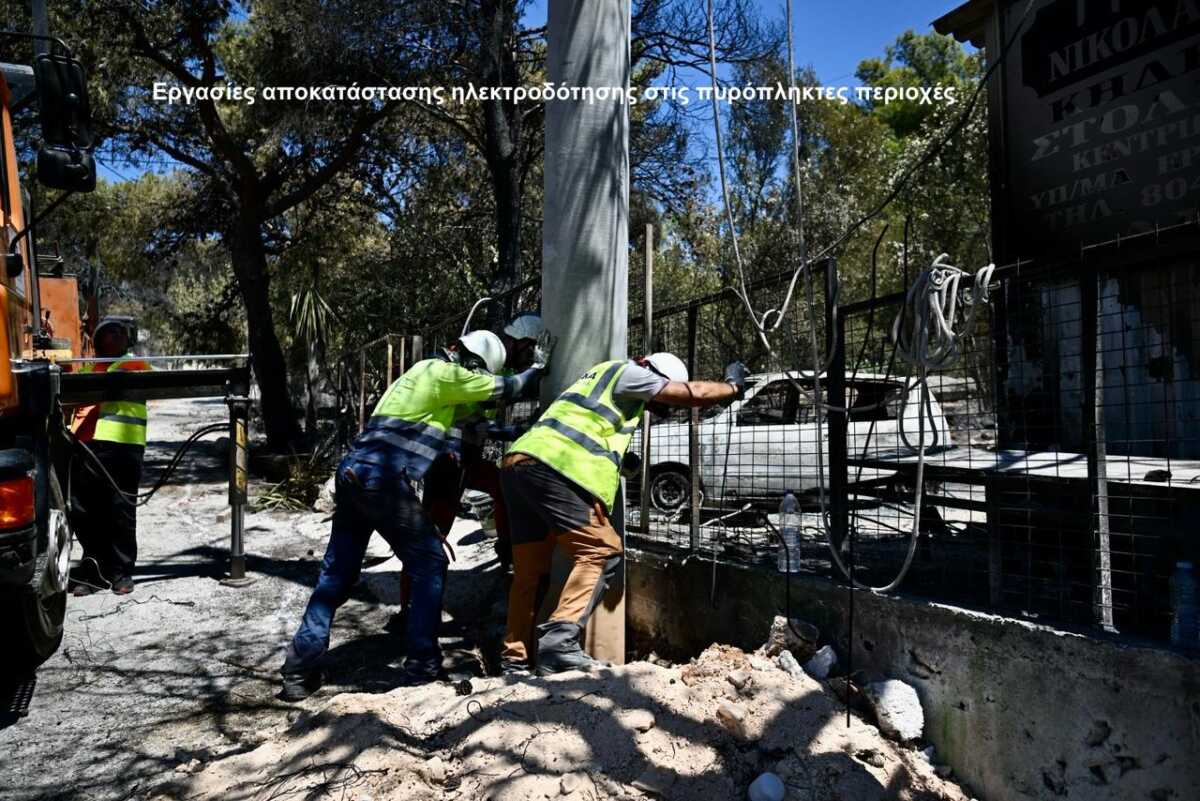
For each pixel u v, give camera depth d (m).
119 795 3.16
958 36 5.48
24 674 4.23
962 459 3.99
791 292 3.63
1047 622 2.82
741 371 3.82
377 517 3.96
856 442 5.99
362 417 8.97
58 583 4.14
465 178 15.66
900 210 18.78
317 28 11.16
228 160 14.90
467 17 10.91
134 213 19.69
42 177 4.00
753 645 3.91
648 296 4.60
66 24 12.23
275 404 15.00
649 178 13.34
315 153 15.37
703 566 4.27
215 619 5.41
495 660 4.56
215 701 4.09
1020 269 3.02
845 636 3.48
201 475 12.55
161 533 8.25
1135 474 3.35
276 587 6.18
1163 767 2.43
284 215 18.58
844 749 2.98
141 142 15.17
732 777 2.89
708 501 6.89
